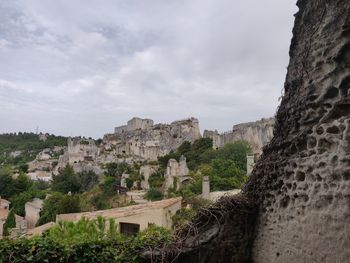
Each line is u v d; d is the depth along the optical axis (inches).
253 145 2915.8
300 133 187.3
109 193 2434.8
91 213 768.3
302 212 183.0
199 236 237.8
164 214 705.6
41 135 6378.0
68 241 253.8
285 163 199.9
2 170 3528.5
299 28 206.1
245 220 234.8
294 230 188.9
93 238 259.3
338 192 158.2
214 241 233.9
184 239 240.8
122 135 4950.8
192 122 4375.0
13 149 5836.6
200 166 2586.1
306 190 179.9
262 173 226.8
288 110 204.5
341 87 165.9
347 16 163.3
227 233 234.5
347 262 151.6
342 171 156.7
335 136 162.9
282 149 205.5
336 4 171.8
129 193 2300.7
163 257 237.5
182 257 237.5
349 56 163.2
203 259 233.6
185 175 2313.0
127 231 665.6
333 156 162.6
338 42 167.9
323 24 179.9
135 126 5132.9
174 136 4303.6
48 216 1599.4
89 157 4301.2
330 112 169.5
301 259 181.6
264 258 220.7
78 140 4598.9
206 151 3048.7
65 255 243.1
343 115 164.2
